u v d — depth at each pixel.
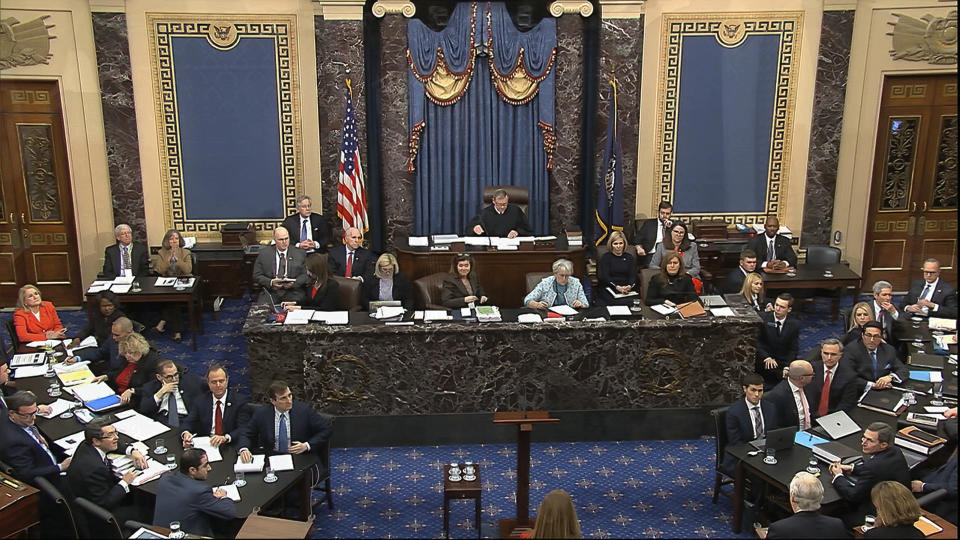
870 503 5.09
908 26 9.48
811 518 4.64
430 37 9.53
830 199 10.09
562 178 10.06
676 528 5.67
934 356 6.84
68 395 6.34
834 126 9.84
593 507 5.91
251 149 9.80
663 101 9.83
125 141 9.52
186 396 6.20
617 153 9.49
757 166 10.08
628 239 10.09
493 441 6.80
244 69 9.53
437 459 6.55
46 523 5.01
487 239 9.21
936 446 5.45
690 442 6.85
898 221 10.16
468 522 5.73
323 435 5.63
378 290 7.63
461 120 9.89
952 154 9.92
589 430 6.83
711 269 9.73
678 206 10.19
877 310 7.49
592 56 9.80
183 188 9.82
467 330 6.49
